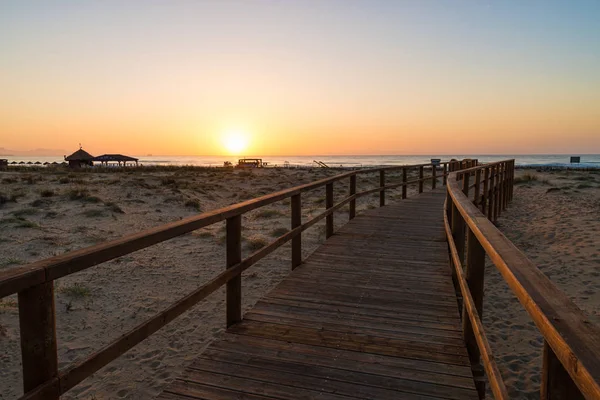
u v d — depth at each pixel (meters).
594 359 0.87
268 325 3.83
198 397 2.69
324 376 2.95
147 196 16.50
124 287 7.07
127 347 2.28
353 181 9.46
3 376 4.44
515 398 4.17
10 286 1.62
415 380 2.89
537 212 13.91
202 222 3.13
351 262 5.97
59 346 5.10
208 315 6.04
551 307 1.15
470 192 13.48
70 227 11.20
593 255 8.21
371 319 3.96
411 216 9.83
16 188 17.19
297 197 5.72
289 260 8.70
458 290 4.74
